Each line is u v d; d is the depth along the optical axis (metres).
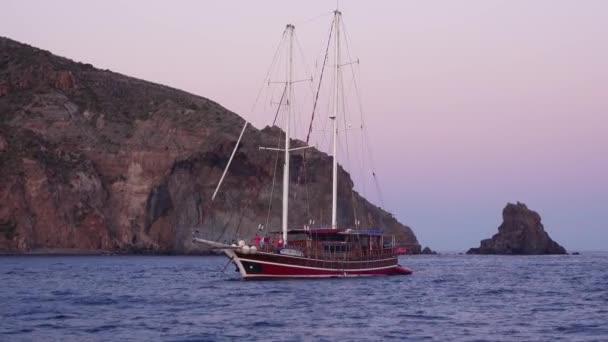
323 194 197.38
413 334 41.91
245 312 51.22
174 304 56.53
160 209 191.75
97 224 182.62
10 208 175.38
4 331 41.88
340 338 40.22
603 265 150.75
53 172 184.62
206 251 189.62
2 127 195.75
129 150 199.38
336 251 81.69
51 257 165.50
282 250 75.88
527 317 50.19
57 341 38.72
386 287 74.00
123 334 41.06
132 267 117.88
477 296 66.69
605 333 42.78
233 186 198.75
